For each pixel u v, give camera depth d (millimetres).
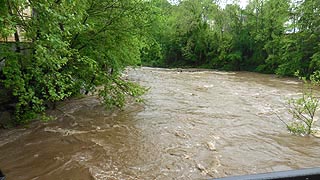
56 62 6039
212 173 5691
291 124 8875
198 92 15469
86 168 5863
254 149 7000
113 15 10008
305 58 24844
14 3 5711
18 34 7234
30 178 5441
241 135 8070
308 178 1401
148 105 11867
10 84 6941
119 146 7129
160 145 7242
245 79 23094
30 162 6125
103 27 10117
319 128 8711
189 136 7953
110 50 10633
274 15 31078
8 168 5836
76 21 6531
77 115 9930
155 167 5961
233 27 35750
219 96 14211
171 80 21391
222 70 34156
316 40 24203
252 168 5938
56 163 6090
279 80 22547
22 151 6703
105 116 9938
